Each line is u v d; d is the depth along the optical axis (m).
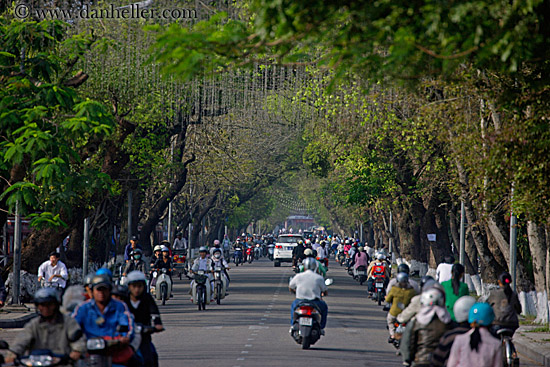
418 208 127.12
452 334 26.92
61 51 72.12
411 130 90.88
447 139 58.94
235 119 136.75
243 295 98.00
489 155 45.56
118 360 25.31
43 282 67.75
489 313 24.84
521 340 52.84
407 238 143.62
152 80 88.50
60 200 57.69
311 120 109.44
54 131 53.69
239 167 149.75
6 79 57.66
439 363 26.92
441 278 51.12
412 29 25.89
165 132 107.50
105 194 84.25
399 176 121.25
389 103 82.56
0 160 52.78
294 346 48.69
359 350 47.34
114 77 85.62
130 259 81.62
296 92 102.44
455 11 24.45
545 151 42.28
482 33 25.52
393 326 42.38
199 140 137.12
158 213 136.88
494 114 55.25
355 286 122.88
